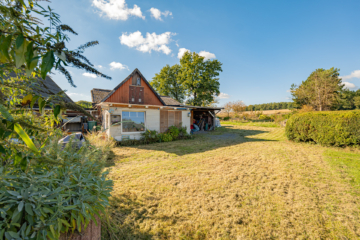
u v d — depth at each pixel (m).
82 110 0.86
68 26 0.83
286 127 9.88
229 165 5.39
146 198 3.35
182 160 6.04
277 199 3.34
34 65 0.61
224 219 2.76
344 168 4.93
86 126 11.26
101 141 2.20
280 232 2.49
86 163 1.66
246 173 4.68
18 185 1.09
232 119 33.06
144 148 8.30
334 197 3.39
